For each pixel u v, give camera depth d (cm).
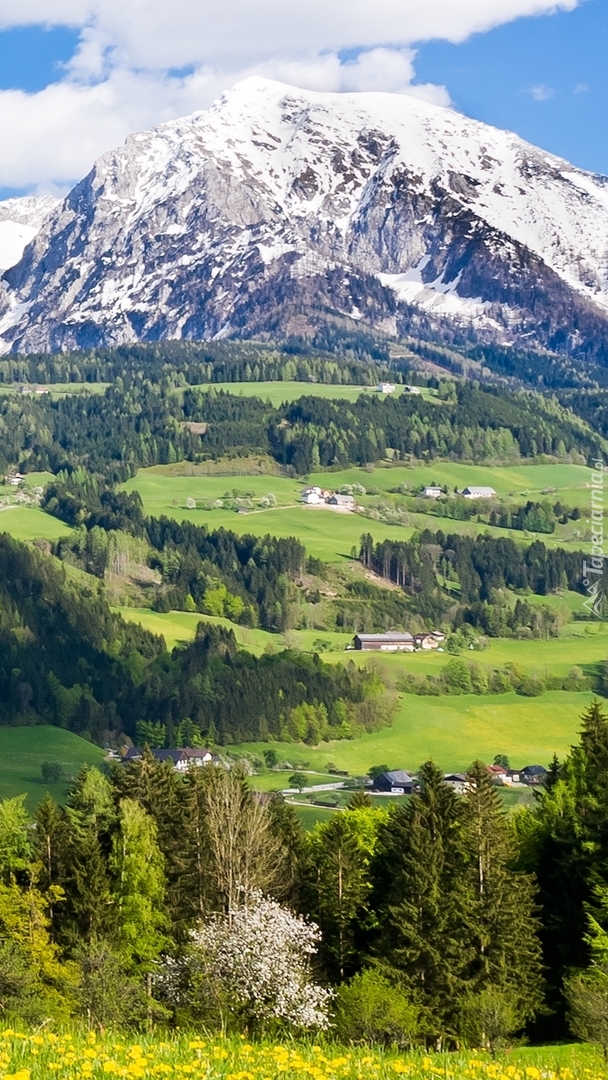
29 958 10112
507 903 10612
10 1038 2886
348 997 8594
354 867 11719
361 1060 3172
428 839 11000
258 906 9244
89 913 11600
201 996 8344
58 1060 2747
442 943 10412
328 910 11688
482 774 11519
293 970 8550
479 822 11100
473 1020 9388
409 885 10638
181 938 11794
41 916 11175
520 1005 10219
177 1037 3534
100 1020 7938
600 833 11356
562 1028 10769
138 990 8631
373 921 11744
